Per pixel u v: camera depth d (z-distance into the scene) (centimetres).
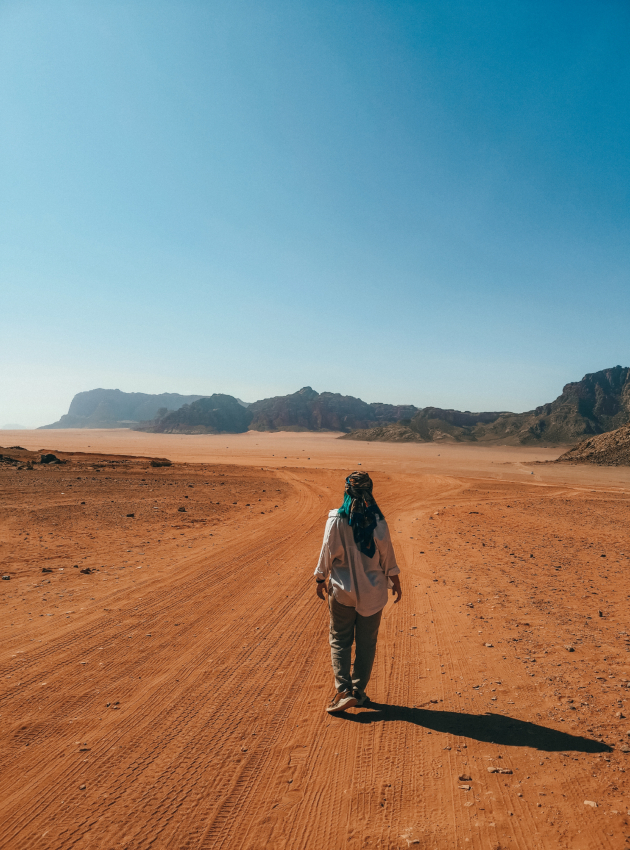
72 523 1304
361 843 252
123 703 412
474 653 520
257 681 456
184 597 718
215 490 2338
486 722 376
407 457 8206
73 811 279
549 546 1148
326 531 397
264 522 1430
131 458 5188
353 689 388
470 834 257
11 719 384
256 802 287
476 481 3534
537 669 476
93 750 342
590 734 355
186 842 254
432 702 412
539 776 306
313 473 3925
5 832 262
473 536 1288
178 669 481
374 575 394
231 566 905
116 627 595
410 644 548
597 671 470
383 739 355
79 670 476
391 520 1616
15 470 2936
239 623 614
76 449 9369
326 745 348
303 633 582
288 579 820
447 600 717
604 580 832
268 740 356
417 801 286
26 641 548
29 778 310
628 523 1559
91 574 834
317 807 282
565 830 258
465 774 310
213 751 341
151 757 334
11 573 830
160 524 1343
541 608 677
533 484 3397
